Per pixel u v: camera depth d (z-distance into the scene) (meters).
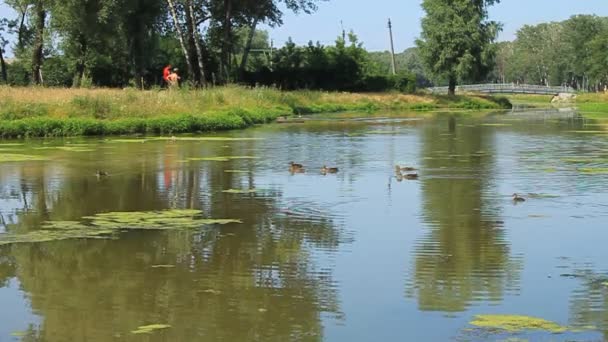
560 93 95.69
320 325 7.10
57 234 10.73
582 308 7.50
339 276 8.67
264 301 7.79
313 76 65.31
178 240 10.39
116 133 28.50
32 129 27.05
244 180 15.95
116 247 10.01
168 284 8.35
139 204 13.15
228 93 40.03
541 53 157.38
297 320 7.23
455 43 67.25
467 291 8.08
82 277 8.64
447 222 11.54
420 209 12.59
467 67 67.00
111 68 56.56
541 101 87.81
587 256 9.48
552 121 38.62
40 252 9.73
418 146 23.64
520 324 7.05
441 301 7.76
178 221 11.62
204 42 59.06
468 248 9.92
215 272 8.84
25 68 58.53
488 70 69.12
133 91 34.75
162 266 9.07
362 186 15.07
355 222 11.59
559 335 6.76
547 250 9.80
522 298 7.84
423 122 38.06
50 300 7.82
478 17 67.62
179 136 28.08
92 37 48.44
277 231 10.95
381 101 59.38
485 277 8.59
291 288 8.21
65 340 6.75
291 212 12.37
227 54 58.84
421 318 7.25
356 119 41.28
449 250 9.84
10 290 8.16
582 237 10.49
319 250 9.84
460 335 6.79
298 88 63.62
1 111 28.03
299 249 9.89
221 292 8.09
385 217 11.95
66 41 52.34
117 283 8.41
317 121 39.09
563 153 21.28
